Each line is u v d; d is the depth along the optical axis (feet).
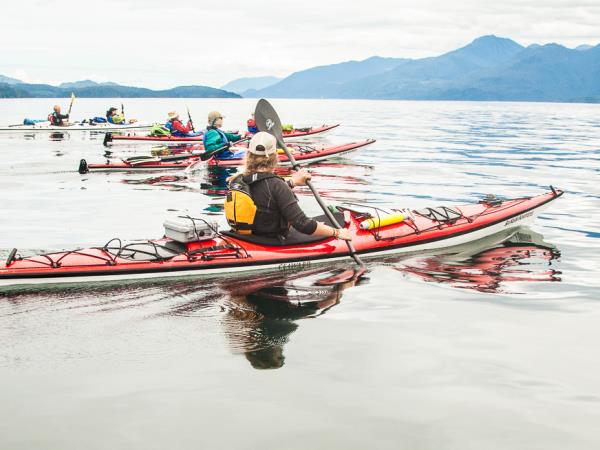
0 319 12.88
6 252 18.48
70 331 12.26
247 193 16.69
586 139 76.33
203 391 9.66
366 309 13.82
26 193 30.94
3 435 8.32
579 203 29.17
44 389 9.70
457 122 129.39
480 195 30.94
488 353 11.32
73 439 8.23
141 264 15.70
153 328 12.46
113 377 10.15
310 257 17.42
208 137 40.37
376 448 8.08
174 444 8.12
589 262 18.29
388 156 51.55
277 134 21.98
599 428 8.66
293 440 8.25
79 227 22.65
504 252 19.57
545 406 9.29
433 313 13.56
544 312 13.67
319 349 11.43
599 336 12.20
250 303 14.16
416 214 20.99
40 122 82.33
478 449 8.11
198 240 16.76
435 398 9.50
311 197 30.09
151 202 28.55
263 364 10.72
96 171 39.65
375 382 10.05
